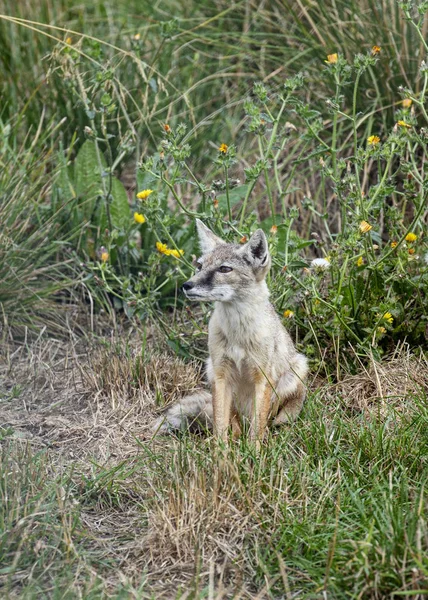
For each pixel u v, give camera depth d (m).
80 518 7.52
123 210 12.36
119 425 9.41
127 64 14.52
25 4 15.02
